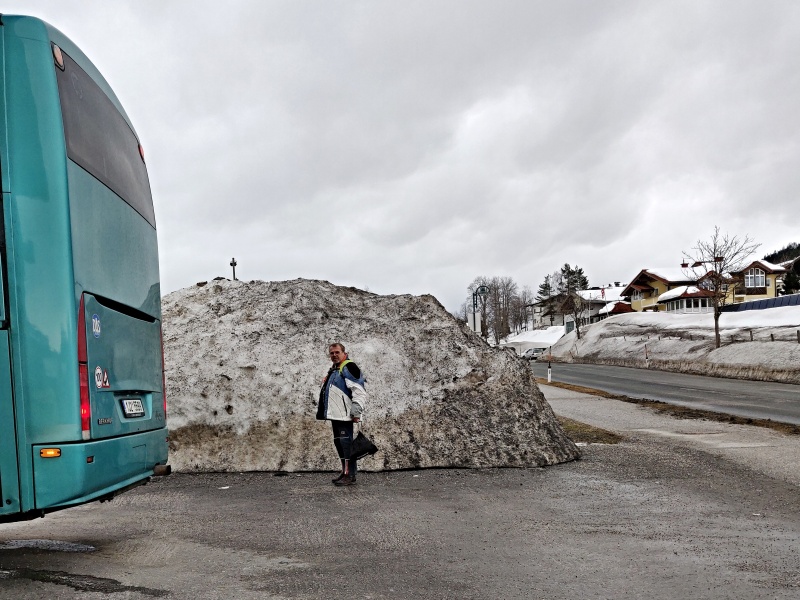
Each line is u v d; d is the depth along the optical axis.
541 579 5.07
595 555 5.74
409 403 11.12
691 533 6.54
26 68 4.96
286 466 10.34
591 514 7.38
